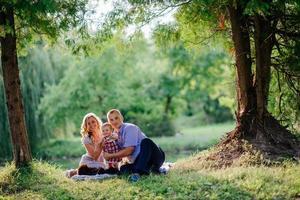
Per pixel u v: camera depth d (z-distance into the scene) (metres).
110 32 12.33
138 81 34.19
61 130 27.31
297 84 13.30
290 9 12.14
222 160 11.14
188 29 13.07
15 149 11.39
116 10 12.22
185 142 27.94
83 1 11.58
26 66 22.89
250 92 11.84
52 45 12.60
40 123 24.08
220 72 38.69
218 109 45.66
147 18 12.46
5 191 10.23
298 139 12.05
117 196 8.81
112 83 29.09
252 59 12.65
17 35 11.94
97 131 11.23
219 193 8.43
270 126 11.69
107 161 11.04
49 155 24.14
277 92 13.65
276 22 12.11
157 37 13.23
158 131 33.88
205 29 13.05
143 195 8.75
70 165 21.05
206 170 10.51
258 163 10.62
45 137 24.39
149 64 38.56
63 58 29.03
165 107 40.09
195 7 11.48
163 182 9.41
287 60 12.66
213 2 11.05
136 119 33.44
